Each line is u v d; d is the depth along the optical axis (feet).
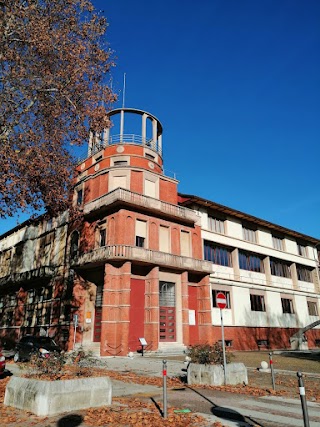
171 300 91.04
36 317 108.17
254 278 121.60
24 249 129.29
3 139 52.65
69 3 55.26
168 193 102.68
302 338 124.06
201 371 37.42
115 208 88.07
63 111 59.41
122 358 70.85
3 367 42.78
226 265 113.09
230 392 33.06
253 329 111.45
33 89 55.16
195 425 21.68
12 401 25.94
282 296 129.90
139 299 84.58
